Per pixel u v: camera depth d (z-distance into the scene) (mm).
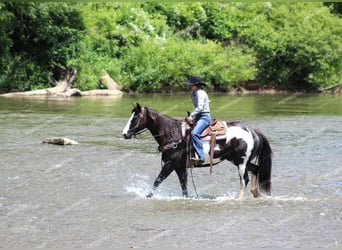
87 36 44906
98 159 17188
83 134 22453
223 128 12461
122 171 15562
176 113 29828
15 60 42188
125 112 30188
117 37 46875
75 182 14141
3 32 41562
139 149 19094
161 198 12562
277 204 11945
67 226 10398
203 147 12344
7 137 21344
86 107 32625
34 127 24250
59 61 43219
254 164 12578
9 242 9500
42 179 14398
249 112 31547
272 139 21375
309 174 15102
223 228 10242
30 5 41531
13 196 12664
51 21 42781
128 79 44531
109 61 45219
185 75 45781
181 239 9625
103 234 9922
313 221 10664
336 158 17422
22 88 42000
